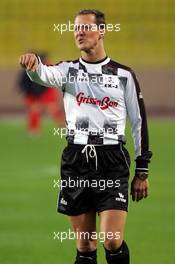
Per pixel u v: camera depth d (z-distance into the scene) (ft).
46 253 112.57
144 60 418.31
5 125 333.62
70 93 79.00
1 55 428.56
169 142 268.00
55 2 457.68
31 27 445.37
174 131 305.32
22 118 361.10
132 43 435.12
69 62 79.46
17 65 412.57
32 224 134.51
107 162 78.74
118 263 79.10
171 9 453.17
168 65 409.08
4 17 450.30
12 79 384.27
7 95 384.68
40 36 441.27
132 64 412.57
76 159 79.15
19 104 384.27
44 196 163.94
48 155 235.61
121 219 77.61
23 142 273.13
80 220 80.38
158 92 383.24
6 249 115.03
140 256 109.60
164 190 170.81
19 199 160.15
